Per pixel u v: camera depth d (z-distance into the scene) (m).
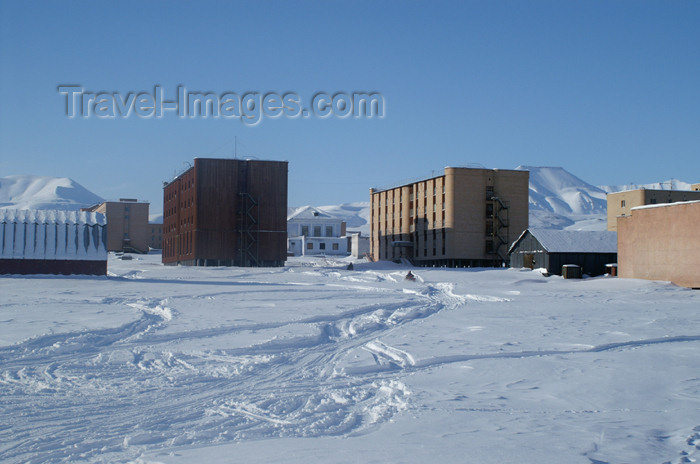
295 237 136.12
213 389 13.38
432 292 46.09
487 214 90.12
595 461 8.62
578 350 18.72
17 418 10.98
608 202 105.75
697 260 46.84
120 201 157.25
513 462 8.53
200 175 87.50
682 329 23.67
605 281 51.50
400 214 105.19
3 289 42.81
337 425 10.66
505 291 46.28
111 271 77.19
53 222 58.72
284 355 17.56
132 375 14.71
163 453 8.98
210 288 46.00
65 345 17.97
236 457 8.75
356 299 37.22
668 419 11.02
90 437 9.88
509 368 15.69
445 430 10.27
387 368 16.05
